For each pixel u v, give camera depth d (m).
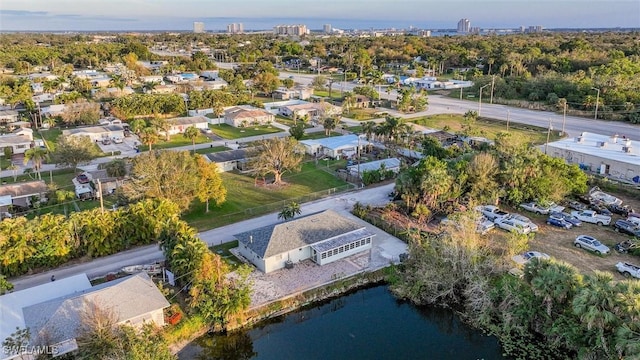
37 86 154.25
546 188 61.22
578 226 57.06
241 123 113.81
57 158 76.38
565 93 132.88
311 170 80.31
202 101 131.25
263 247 48.12
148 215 52.44
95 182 67.75
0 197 62.53
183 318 39.66
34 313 36.03
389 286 47.12
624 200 66.25
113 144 97.44
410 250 47.03
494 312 41.34
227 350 38.78
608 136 93.81
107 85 165.38
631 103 115.00
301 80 189.12
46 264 47.28
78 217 49.69
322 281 46.31
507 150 66.44
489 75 160.75
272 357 37.72
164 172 57.72
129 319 36.28
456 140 97.06
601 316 33.19
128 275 44.97
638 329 31.80
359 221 59.59
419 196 61.12
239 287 41.59
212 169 61.19
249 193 69.25
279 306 42.69
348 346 39.03
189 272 41.75
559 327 36.50
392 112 129.88
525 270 40.00
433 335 40.50
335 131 107.94
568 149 81.31
